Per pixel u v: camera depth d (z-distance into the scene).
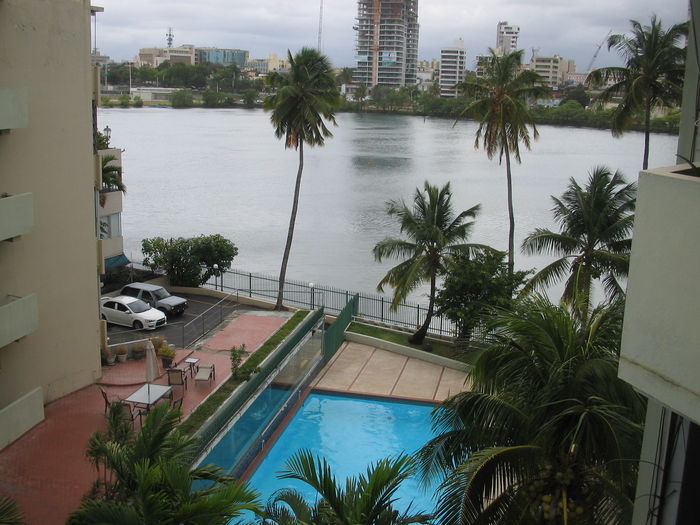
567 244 32.25
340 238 79.69
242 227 84.94
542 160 150.25
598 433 11.88
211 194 107.50
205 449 20.31
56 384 25.59
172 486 12.20
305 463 12.02
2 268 22.98
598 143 186.75
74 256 25.95
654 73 36.66
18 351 23.84
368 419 28.25
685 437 7.91
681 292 5.97
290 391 28.73
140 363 29.58
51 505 18.83
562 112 160.62
